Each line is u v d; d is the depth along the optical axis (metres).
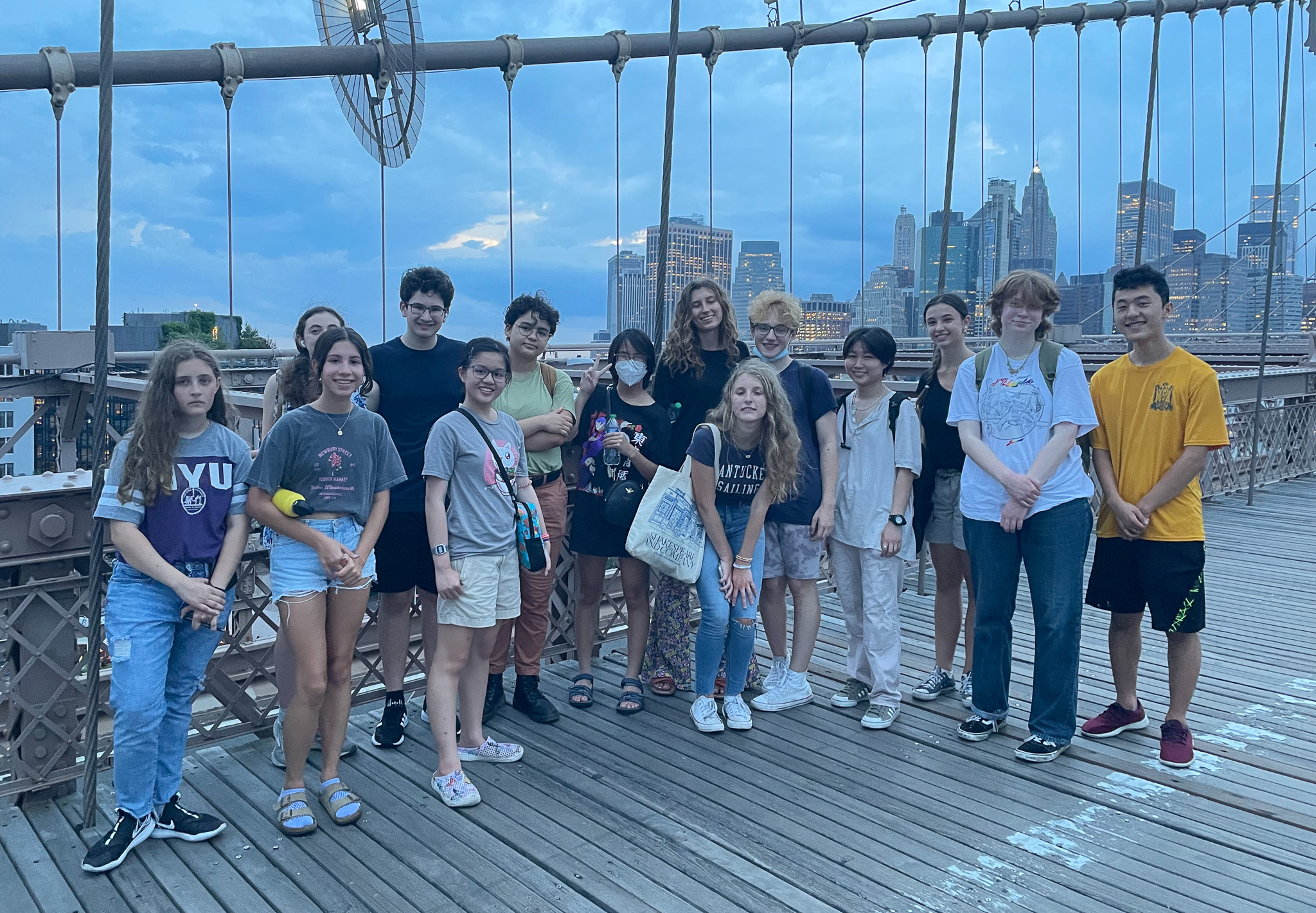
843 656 4.23
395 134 5.52
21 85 7.27
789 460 3.20
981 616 3.18
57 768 2.76
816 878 2.31
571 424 3.38
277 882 2.30
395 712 3.17
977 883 2.30
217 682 3.11
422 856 2.43
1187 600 2.95
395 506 3.07
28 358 8.81
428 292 3.12
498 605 2.91
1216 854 2.45
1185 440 2.90
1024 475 2.95
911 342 17.81
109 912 2.20
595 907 2.19
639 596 3.56
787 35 11.78
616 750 3.15
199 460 2.39
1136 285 2.95
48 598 2.67
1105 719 3.25
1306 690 3.78
